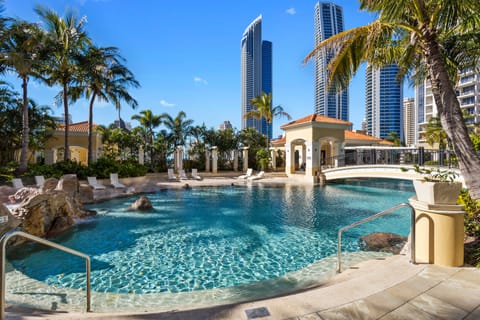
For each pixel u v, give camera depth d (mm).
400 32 7000
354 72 6699
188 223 9008
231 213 10641
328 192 16875
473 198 4984
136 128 29078
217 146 30781
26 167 15828
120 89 20203
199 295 4129
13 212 7051
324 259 5551
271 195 15656
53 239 7230
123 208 11539
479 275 3322
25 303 3777
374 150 18312
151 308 3650
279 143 35656
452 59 7453
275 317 2494
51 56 16359
